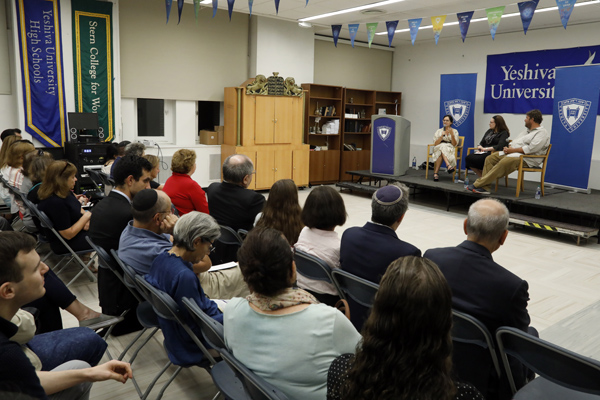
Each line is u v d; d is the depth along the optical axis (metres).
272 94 8.75
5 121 7.05
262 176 8.89
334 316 1.35
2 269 1.31
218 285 2.77
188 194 3.72
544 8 7.21
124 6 7.76
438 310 1.00
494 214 1.89
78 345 1.91
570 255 5.26
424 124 11.26
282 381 1.36
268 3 7.50
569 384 1.53
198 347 2.04
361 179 9.77
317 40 10.35
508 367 1.75
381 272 2.16
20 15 6.70
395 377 1.00
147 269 2.37
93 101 7.48
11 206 4.77
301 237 2.57
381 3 7.21
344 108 10.41
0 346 1.19
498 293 1.76
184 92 8.61
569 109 7.26
